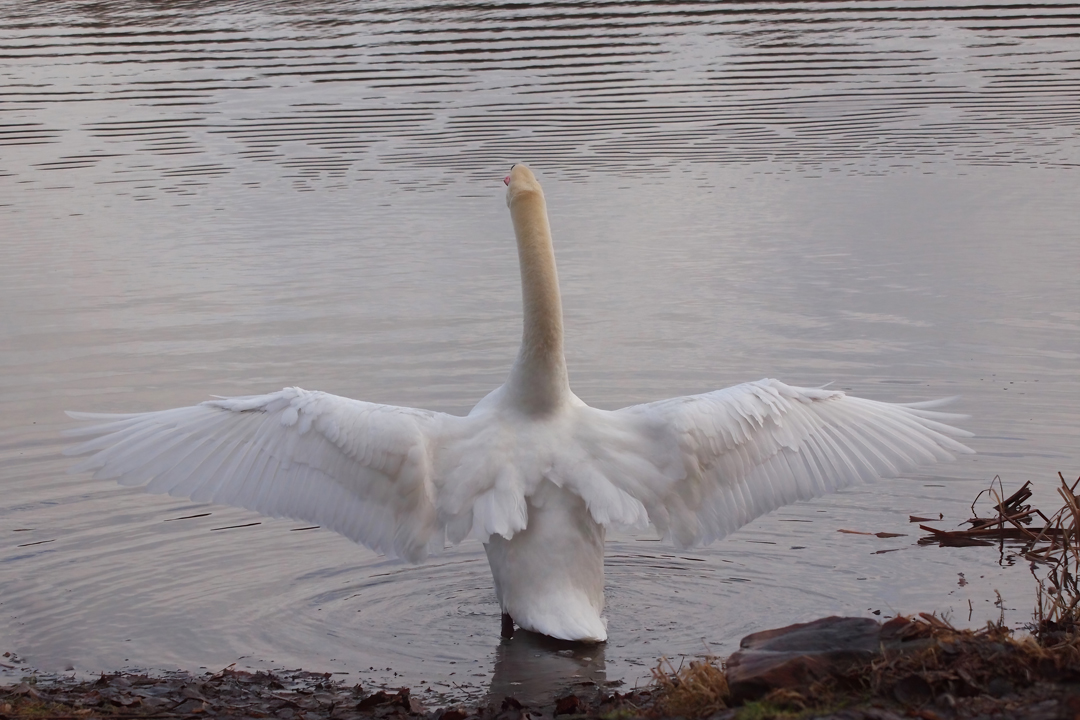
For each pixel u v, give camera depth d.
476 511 7.58
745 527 10.23
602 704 6.86
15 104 27.62
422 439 7.67
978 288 16.56
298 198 21.81
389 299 16.72
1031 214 19.97
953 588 8.88
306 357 14.57
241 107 27.34
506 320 15.88
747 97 27.89
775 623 8.40
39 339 15.29
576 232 19.73
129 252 18.97
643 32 33.16
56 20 34.81
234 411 7.71
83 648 8.26
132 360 14.51
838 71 29.70
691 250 18.64
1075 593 8.41
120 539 10.08
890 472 7.95
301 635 8.41
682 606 8.74
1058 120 25.78
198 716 6.89
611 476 7.70
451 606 8.86
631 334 15.26
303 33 33.44
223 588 9.20
